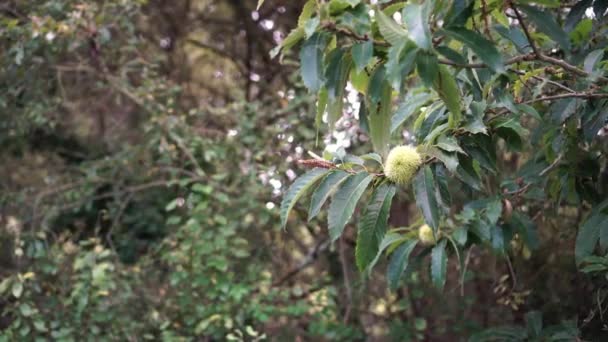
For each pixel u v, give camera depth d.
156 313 4.95
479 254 5.02
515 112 2.41
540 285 4.61
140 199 6.28
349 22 1.99
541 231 4.58
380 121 2.29
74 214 6.43
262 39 6.63
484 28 2.50
